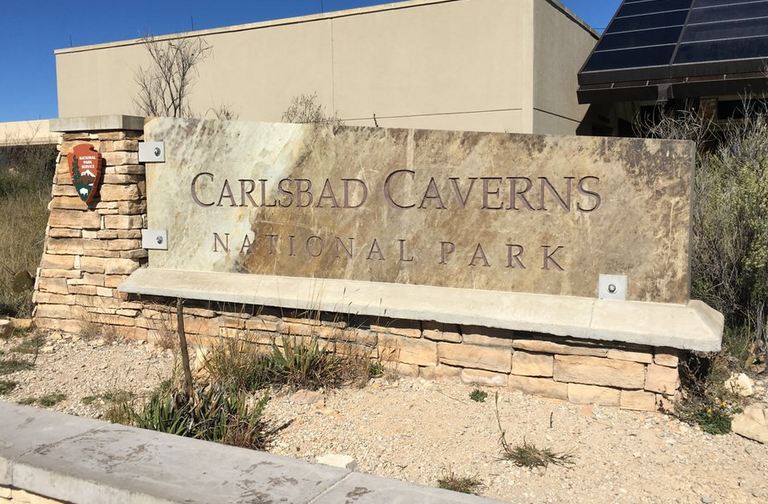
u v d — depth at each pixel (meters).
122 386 5.89
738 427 4.75
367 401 5.37
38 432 4.07
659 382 5.05
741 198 6.47
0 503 3.78
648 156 5.18
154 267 7.11
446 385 5.66
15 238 10.88
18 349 6.93
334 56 17.09
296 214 6.43
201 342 6.75
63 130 7.21
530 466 4.28
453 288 5.85
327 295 6.11
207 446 3.88
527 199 5.56
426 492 3.31
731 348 6.06
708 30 14.50
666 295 5.23
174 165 6.92
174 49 18.53
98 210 7.18
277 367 5.75
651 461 4.37
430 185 5.88
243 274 6.69
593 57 15.30
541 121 15.41
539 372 5.42
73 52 20.72
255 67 18.11
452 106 15.77
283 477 3.47
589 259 5.42
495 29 15.11
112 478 3.43
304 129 6.32
